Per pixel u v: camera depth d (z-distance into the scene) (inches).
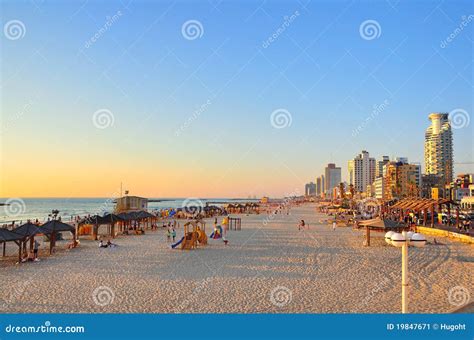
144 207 2437.3
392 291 584.4
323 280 658.8
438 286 614.5
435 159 6781.5
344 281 650.8
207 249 1055.0
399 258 880.3
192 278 677.3
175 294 568.7
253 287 610.5
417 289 596.7
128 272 731.4
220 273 720.3
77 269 762.8
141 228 1664.6
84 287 612.1
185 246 1056.2
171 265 805.9
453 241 1155.3
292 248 1067.9
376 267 773.9
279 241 1240.8
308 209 4603.8
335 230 1664.6
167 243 1200.8
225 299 542.0
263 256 924.6
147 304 518.3
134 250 1038.4
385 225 1075.9
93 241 1245.1
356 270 744.3
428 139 6968.5
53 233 984.3
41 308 500.7
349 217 2372.0
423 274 703.7
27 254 898.1
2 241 791.1
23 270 754.2
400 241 354.0
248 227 1854.1
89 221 1294.3
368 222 1130.7
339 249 1040.2
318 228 1777.8
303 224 1779.0
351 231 1611.7
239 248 1072.8
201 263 828.6
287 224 2065.7
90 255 948.0
